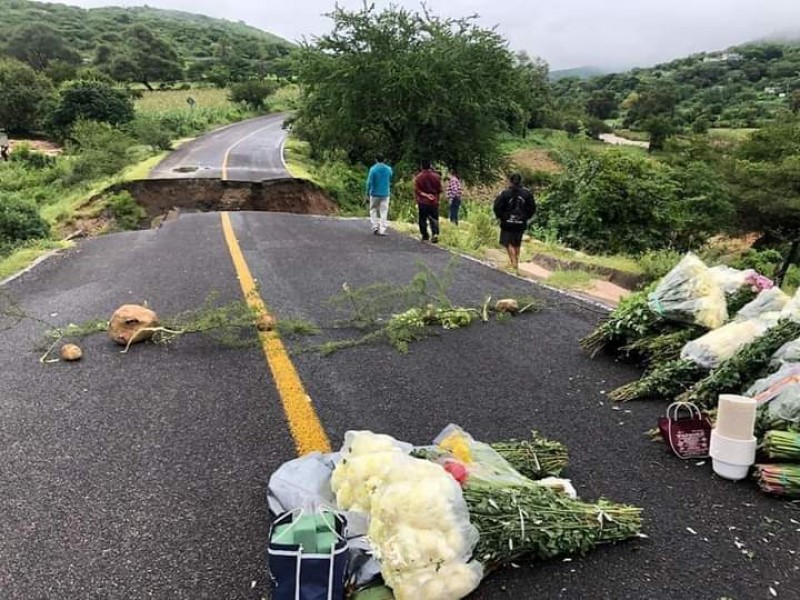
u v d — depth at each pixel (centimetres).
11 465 388
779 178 2339
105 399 490
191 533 319
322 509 273
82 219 2342
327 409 470
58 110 5072
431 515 265
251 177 2953
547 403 486
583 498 350
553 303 801
